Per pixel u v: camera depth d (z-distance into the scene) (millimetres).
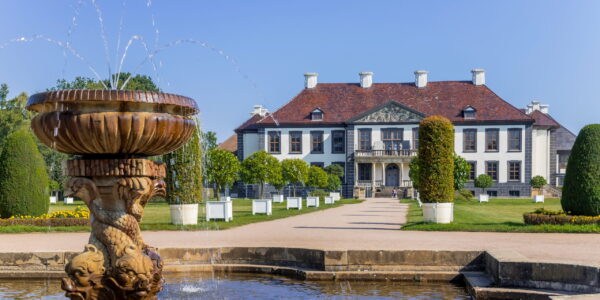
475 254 10523
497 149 60875
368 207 35562
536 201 43500
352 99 64688
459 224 17672
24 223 17797
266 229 17656
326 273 10508
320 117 63219
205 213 22547
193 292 9430
